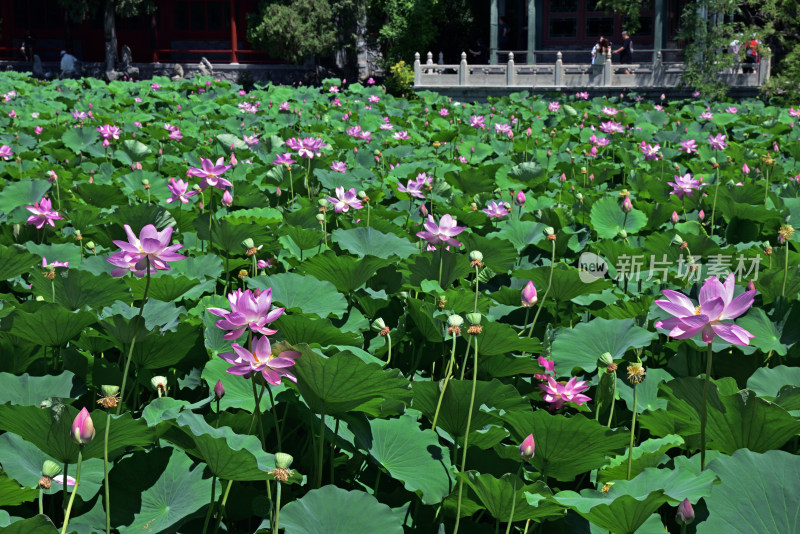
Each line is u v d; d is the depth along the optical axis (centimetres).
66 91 1609
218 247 430
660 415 255
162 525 204
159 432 209
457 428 249
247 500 224
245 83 3112
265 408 248
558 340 302
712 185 604
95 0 2862
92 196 577
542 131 1180
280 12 2778
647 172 732
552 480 259
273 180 629
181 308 307
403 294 353
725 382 268
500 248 396
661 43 2656
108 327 259
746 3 2306
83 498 209
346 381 217
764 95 2084
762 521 197
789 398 239
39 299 312
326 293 326
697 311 195
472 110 1510
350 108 1481
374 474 249
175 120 1143
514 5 3038
